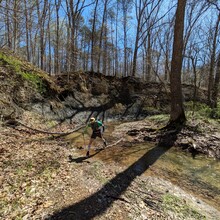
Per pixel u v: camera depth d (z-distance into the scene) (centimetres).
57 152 694
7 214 361
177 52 973
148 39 2061
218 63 1470
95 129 740
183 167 665
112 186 501
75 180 511
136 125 1188
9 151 609
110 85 1753
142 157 720
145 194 482
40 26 1680
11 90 1004
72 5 1658
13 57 1242
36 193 431
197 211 441
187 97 1809
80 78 1620
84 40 2953
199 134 897
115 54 3331
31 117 1000
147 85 1881
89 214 385
